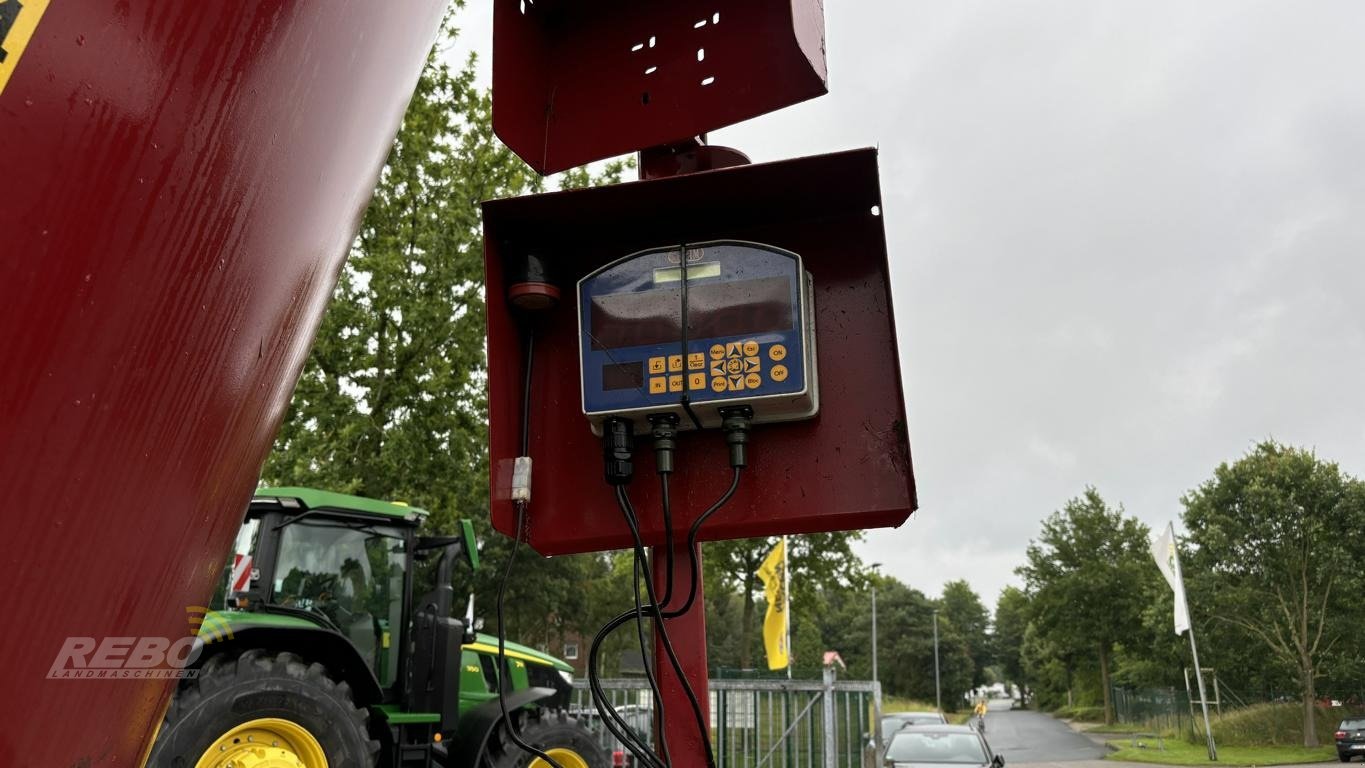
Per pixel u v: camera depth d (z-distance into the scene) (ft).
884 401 7.06
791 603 96.27
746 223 7.62
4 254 2.28
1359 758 98.32
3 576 2.37
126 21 2.52
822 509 6.98
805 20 7.17
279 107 3.01
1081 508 209.87
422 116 48.08
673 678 7.12
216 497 3.10
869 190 7.21
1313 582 127.44
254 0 2.84
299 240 3.27
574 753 22.41
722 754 40.81
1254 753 111.24
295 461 41.75
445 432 45.29
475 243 46.57
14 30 2.29
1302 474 132.05
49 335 2.38
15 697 2.46
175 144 2.66
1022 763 108.47
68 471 2.48
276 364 3.34
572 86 8.43
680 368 6.77
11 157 2.29
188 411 2.86
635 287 7.01
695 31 8.19
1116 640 196.85
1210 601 136.77
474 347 44.96
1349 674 120.37
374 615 21.40
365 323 43.39
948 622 352.49
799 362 6.67
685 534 7.32
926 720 71.10
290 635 17.98
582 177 50.14
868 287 7.30
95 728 2.74
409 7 3.61
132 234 2.56
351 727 16.74
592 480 7.55
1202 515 141.49
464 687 25.72
